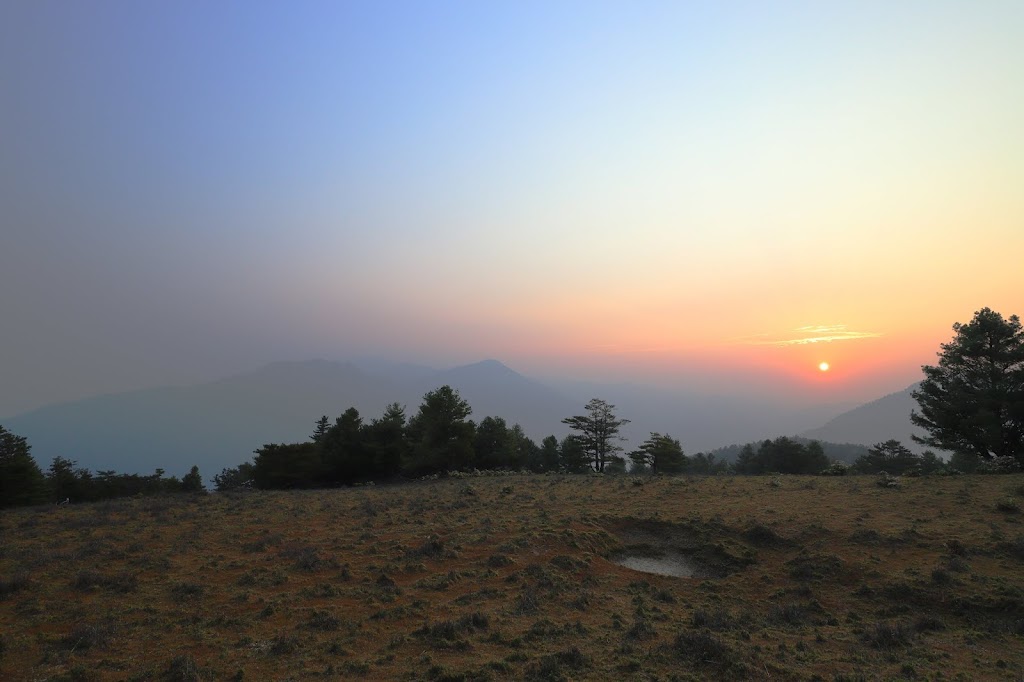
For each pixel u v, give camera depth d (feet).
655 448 213.66
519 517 72.33
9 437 162.09
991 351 112.16
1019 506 65.82
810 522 63.36
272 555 56.24
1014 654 34.24
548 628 36.91
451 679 29.27
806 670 31.09
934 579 45.39
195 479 239.91
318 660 32.42
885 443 261.65
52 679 29.78
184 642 35.17
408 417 226.58
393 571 50.65
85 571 47.65
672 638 35.68
